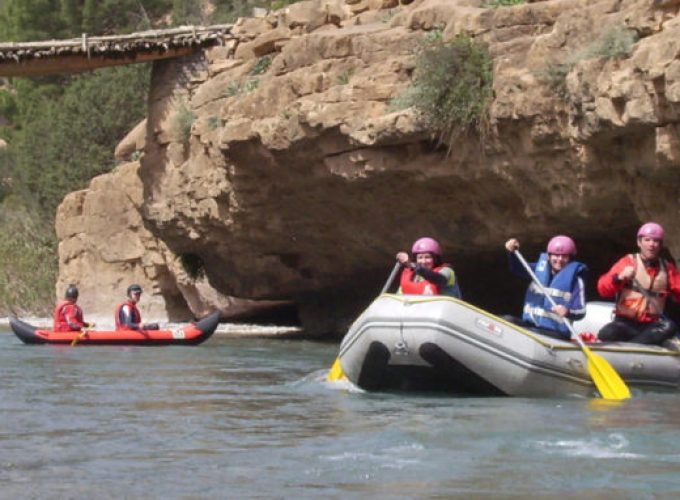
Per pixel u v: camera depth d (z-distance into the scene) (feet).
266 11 93.97
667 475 24.88
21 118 212.43
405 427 32.27
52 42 94.02
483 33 62.34
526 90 57.77
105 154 162.50
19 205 176.45
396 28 71.31
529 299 43.09
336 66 73.05
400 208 73.00
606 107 52.21
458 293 43.16
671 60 48.62
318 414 35.70
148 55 93.15
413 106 64.03
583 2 59.16
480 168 63.41
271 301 104.63
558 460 26.68
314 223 81.10
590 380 41.29
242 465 26.55
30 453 28.37
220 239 89.86
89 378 49.70
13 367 56.08
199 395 41.88
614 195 57.82
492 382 40.24
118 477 25.32
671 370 43.70
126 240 113.50
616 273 44.37
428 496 23.16
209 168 86.07
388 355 41.01
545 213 62.59
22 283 150.51
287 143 72.43
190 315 112.68
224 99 85.87
